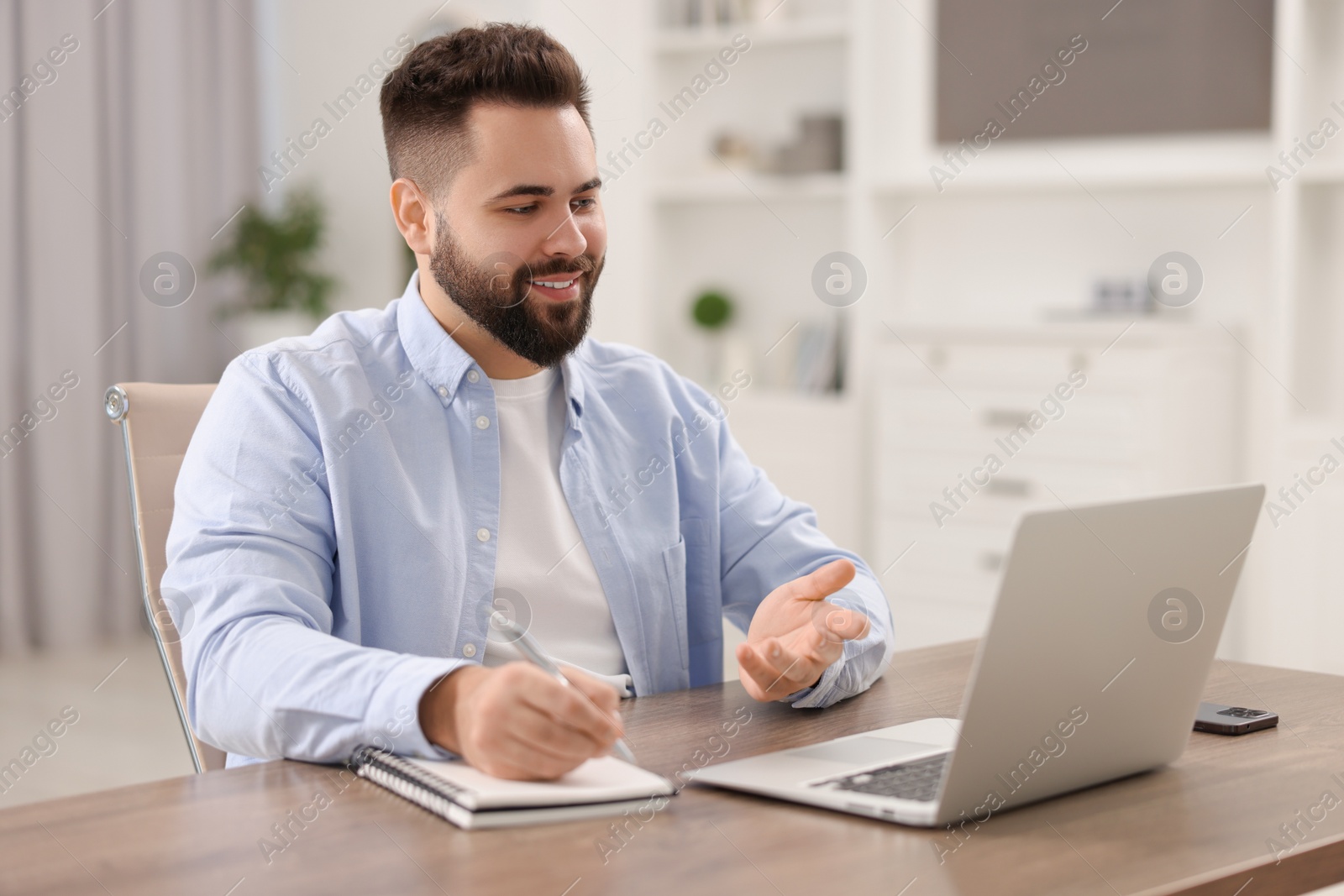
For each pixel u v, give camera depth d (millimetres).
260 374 1248
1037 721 809
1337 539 3008
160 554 1311
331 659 958
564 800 809
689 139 4172
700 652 1453
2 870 725
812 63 3947
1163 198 3469
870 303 3752
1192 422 3232
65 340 4098
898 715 1084
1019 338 3336
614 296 4188
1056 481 3305
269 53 4738
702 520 1465
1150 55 3443
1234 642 3211
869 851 749
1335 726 1054
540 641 1302
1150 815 820
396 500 1246
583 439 1393
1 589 3988
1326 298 3223
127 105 4258
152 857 746
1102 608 819
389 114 1319
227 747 1018
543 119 1244
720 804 841
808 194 3949
